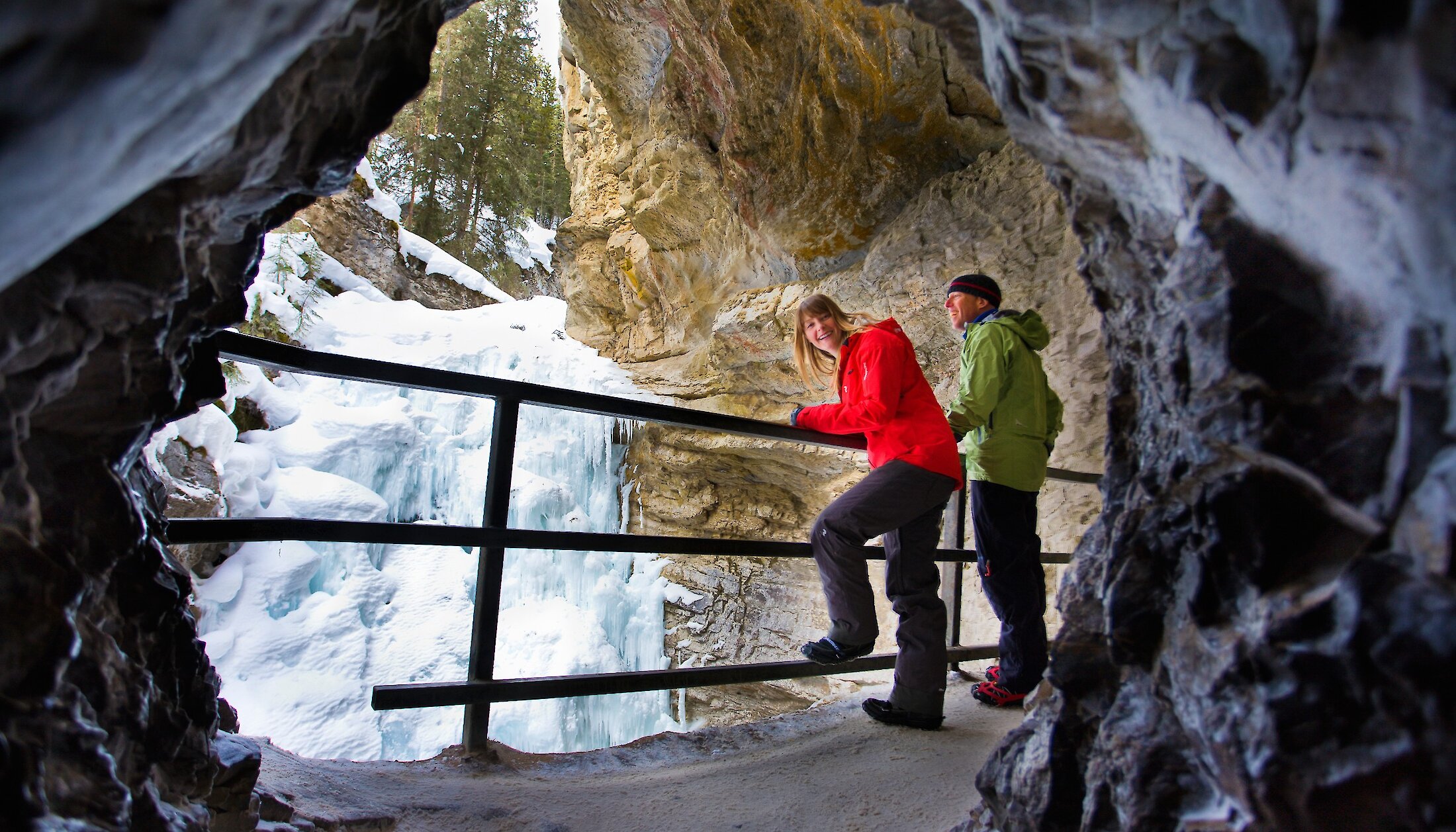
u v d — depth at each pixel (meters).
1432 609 0.58
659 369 8.20
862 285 4.85
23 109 0.33
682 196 6.75
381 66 0.93
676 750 2.15
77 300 0.74
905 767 1.88
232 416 6.76
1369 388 0.69
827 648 2.08
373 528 1.74
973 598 4.41
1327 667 0.66
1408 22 0.52
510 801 1.65
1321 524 0.73
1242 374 0.78
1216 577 0.81
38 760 0.66
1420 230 0.58
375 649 6.32
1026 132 1.05
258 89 0.51
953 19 1.05
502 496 1.93
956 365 4.64
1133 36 0.75
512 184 17.41
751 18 4.71
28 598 0.71
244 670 5.53
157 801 0.96
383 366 1.75
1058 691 1.15
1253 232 0.79
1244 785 0.73
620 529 8.59
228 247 1.00
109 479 0.88
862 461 6.25
